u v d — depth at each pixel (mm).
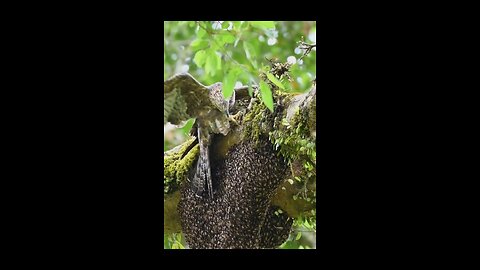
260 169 19000
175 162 19219
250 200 19047
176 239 19312
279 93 19016
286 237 19141
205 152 19062
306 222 19172
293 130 18906
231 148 19078
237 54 20172
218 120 19000
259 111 19031
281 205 19078
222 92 18938
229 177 19078
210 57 19172
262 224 19094
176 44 20750
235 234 19094
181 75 18891
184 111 18953
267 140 19000
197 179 19109
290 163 18938
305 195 18984
